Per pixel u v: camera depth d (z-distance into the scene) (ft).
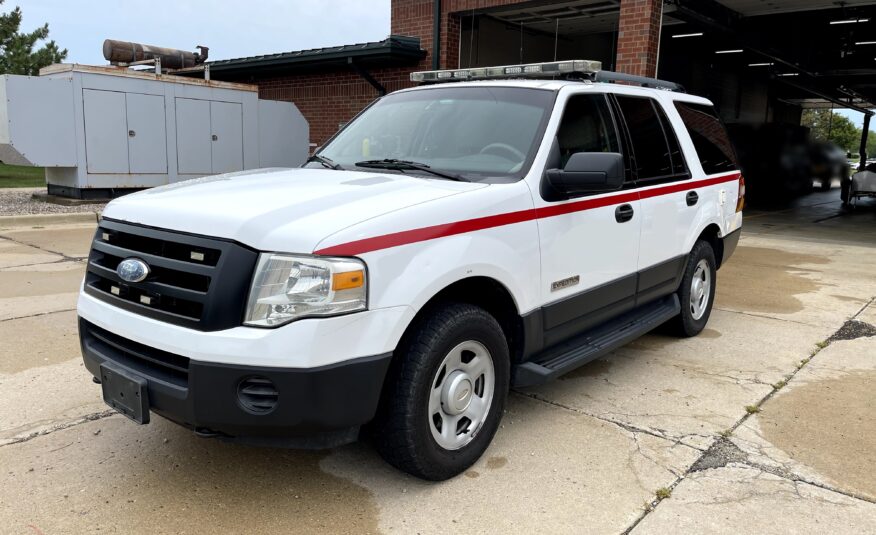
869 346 18.08
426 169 12.07
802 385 15.06
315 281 8.55
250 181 11.45
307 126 51.67
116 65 49.96
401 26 44.16
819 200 74.23
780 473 11.04
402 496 10.14
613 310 14.16
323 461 11.18
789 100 91.04
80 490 10.11
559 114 12.62
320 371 8.59
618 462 11.32
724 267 30.19
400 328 9.26
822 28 50.19
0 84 37.32
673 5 37.14
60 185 42.70
